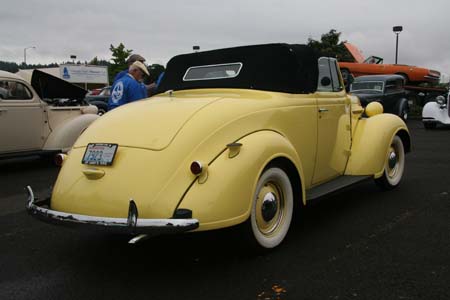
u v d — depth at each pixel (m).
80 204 3.47
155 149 3.46
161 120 3.68
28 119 8.47
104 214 3.37
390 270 3.50
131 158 3.47
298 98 4.41
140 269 3.69
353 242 4.13
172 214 3.22
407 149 6.29
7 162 9.83
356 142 5.43
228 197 3.32
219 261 3.77
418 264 3.61
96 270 3.70
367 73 21.52
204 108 3.75
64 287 3.40
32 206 3.70
